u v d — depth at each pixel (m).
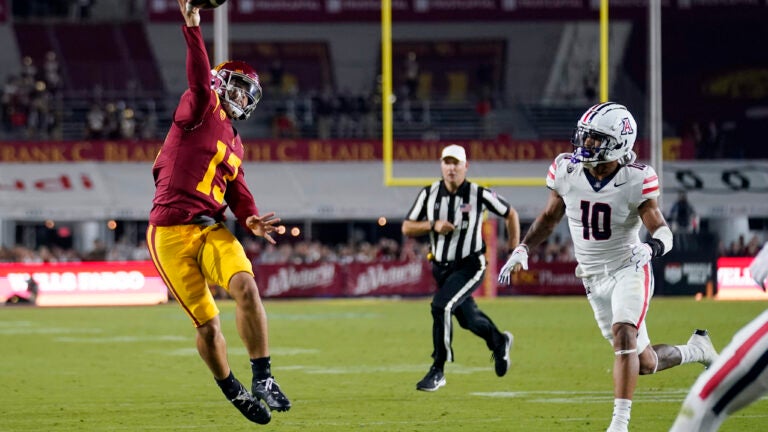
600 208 22.69
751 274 14.23
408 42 115.12
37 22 112.25
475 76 115.44
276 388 20.98
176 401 28.77
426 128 101.19
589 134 22.25
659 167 72.56
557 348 42.75
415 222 31.81
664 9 107.12
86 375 34.88
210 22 111.00
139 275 75.50
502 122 104.19
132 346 44.88
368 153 92.19
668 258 75.88
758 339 13.63
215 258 20.97
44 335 50.47
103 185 89.62
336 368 36.47
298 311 65.81
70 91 106.12
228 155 21.56
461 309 31.94
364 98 100.81
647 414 25.81
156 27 113.12
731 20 107.25
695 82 108.81
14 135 98.50
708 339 25.20
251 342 20.98
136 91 107.12
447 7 105.81
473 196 31.70
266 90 106.44
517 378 33.50
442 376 30.17
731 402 13.91
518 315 60.50
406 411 26.72
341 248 87.75
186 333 51.34
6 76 110.88
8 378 34.19
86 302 75.00
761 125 107.94
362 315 62.12
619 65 111.00
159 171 21.38
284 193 89.56
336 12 106.12
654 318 57.62
